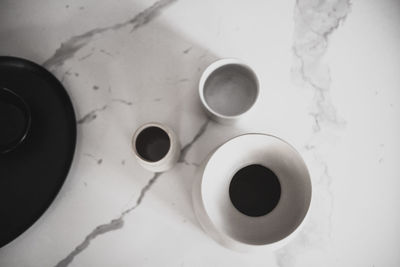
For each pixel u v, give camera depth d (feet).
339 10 2.25
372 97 2.14
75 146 2.02
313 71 2.16
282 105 2.11
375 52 2.20
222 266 1.93
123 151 2.06
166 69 2.17
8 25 2.25
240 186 1.88
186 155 2.05
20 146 1.97
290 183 1.81
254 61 2.17
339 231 1.97
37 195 1.96
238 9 2.24
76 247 1.95
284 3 2.25
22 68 2.13
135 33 2.22
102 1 2.26
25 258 1.94
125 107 2.12
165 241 1.96
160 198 2.00
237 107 2.04
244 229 1.77
